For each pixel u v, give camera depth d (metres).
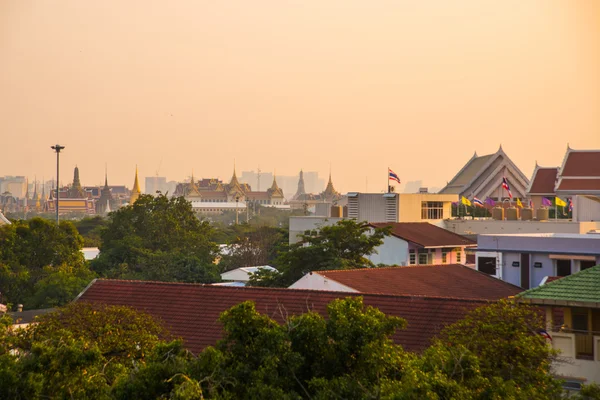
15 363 47.12
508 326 52.88
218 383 44.56
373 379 46.12
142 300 80.69
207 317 76.25
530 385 47.12
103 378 48.97
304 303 75.50
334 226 134.00
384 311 72.00
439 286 99.88
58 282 147.00
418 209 193.88
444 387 42.97
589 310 60.47
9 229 170.00
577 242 106.19
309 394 46.12
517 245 110.31
